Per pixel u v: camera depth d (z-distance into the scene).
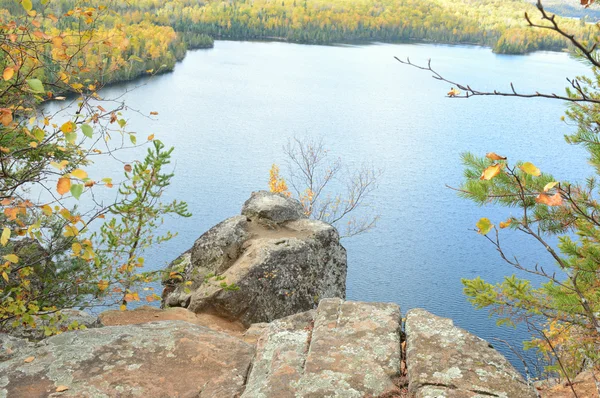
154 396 3.89
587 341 5.59
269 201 12.35
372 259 67.25
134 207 8.19
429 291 58.84
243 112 153.12
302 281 10.63
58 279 7.42
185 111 143.88
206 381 4.08
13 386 3.94
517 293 6.02
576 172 112.06
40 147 5.77
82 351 4.42
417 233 79.19
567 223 5.82
